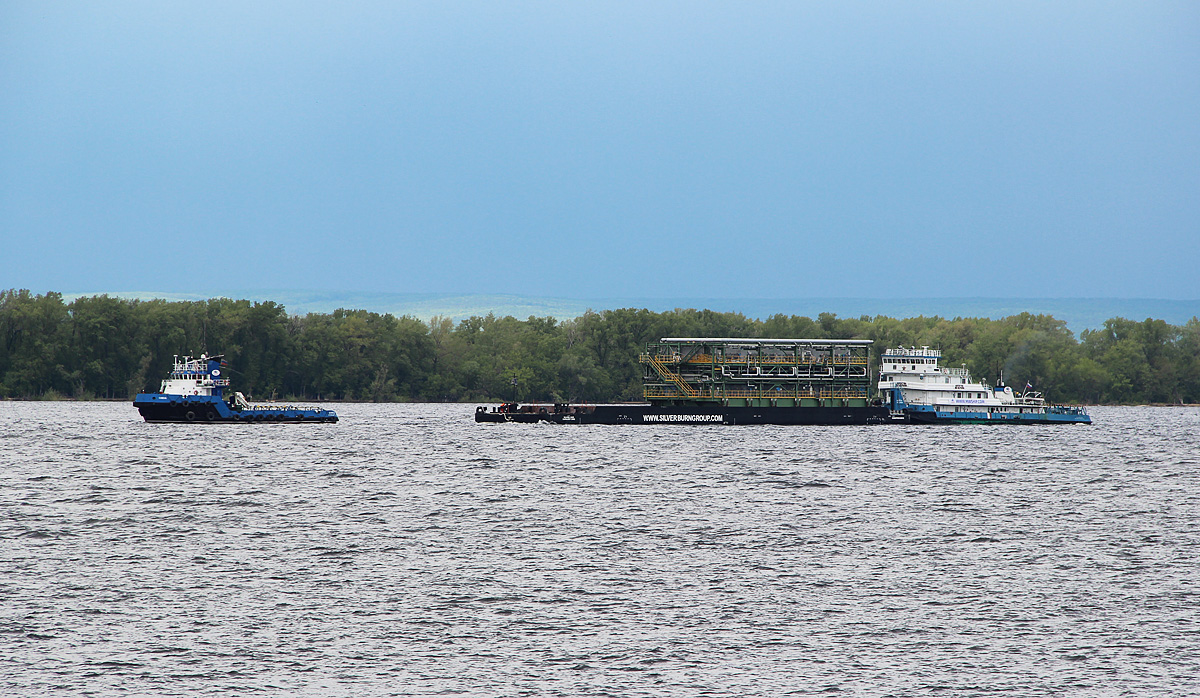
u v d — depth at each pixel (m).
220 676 181.12
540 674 183.50
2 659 187.62
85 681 178.00
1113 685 179.50
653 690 176.75
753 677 182.75
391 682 179.50
